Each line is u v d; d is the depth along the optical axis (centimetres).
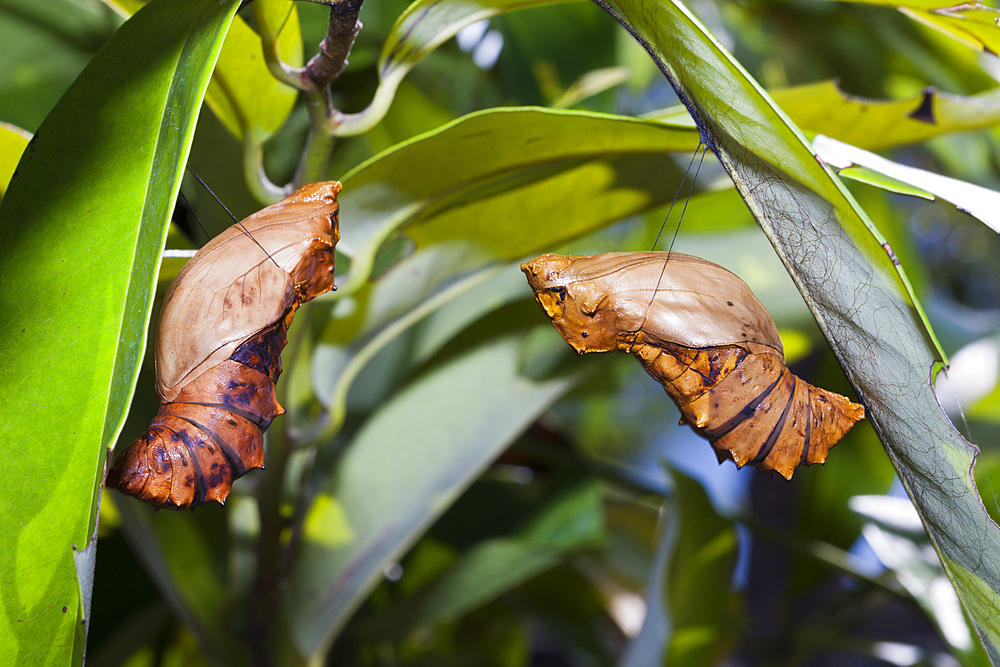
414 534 39
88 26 43
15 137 35
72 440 31
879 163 33
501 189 36
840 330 32
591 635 66
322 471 45
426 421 40
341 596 39
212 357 32
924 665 56
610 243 63
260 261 32
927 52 63
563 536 50
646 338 33
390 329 38
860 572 51
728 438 33
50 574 31
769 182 32
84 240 32
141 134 32
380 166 35
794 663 60
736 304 33
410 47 35
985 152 68
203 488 32
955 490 32
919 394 32
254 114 35
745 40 71
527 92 54
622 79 47
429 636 67
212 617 39
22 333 31
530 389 40
